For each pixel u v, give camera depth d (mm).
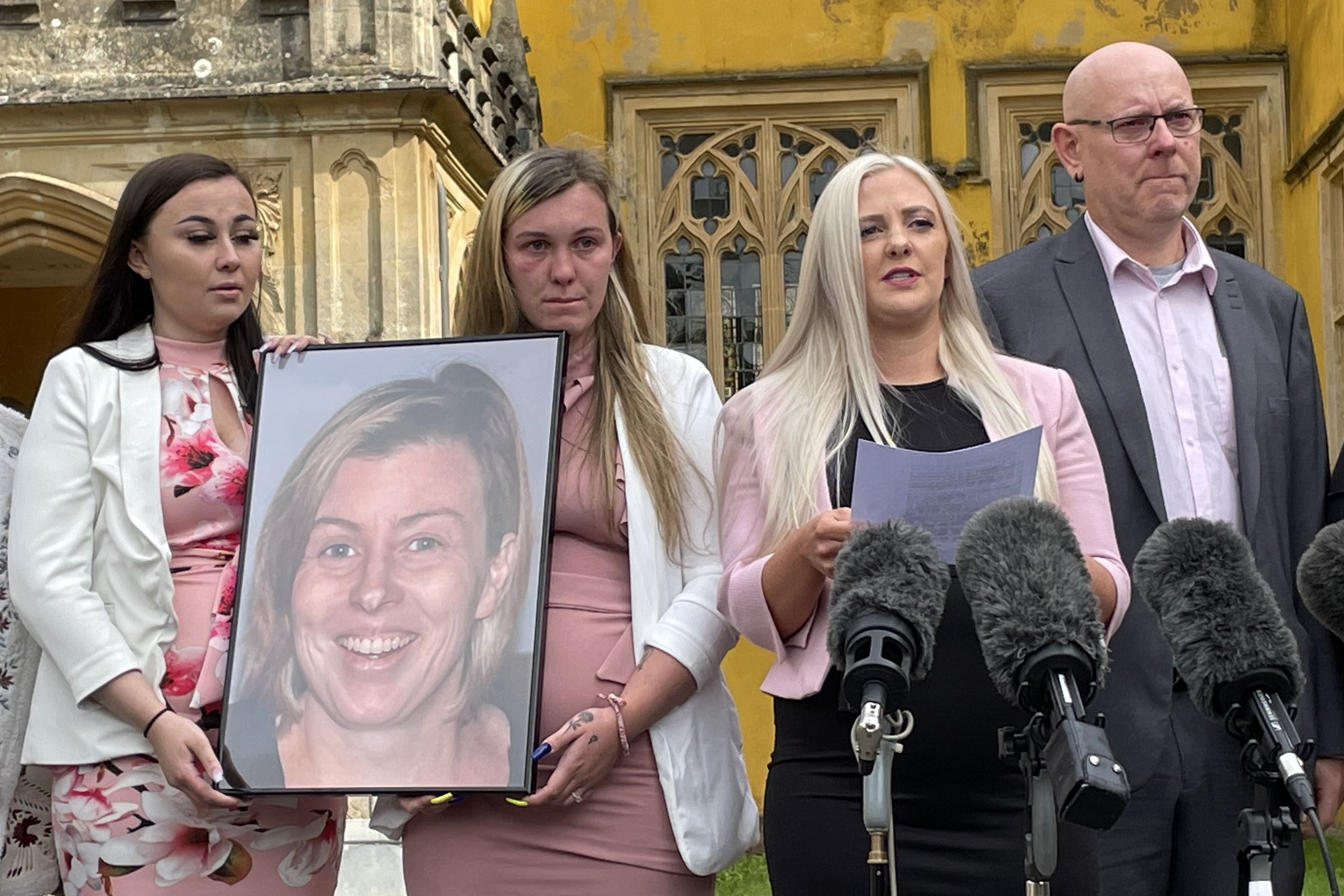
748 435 3369
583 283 3479
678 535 3430
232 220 3621
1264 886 2240
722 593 3256
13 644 3758
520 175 3494
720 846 3348
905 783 3055
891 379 3373
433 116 9281
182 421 3549
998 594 2363
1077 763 2098
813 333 3369
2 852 3734
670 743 3338
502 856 3297
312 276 9086
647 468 3438
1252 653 2393
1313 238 12125
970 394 3295
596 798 3301
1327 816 3982
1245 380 4016
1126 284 4137
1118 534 3914
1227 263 4219
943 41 12891
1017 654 2312
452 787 3162
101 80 9211
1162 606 2520
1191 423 4008
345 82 8969
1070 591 2352
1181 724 3797
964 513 2838
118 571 3414
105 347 3584
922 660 2455
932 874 3029
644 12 13016
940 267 3328
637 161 12984
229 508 3512
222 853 3346
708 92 12945
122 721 3338
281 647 3291
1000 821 3039
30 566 3387
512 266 3498
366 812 8391
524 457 3318
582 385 3537
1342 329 11836
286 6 9219
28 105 9070
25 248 9570
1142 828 3746
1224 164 12836
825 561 2926
